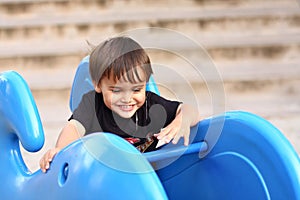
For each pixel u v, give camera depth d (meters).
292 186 1.44
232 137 1.60
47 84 3.87
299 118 3.58
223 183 1.64
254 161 1.54
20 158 1.69
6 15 4.54
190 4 4.72
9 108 1.59
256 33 4.51
